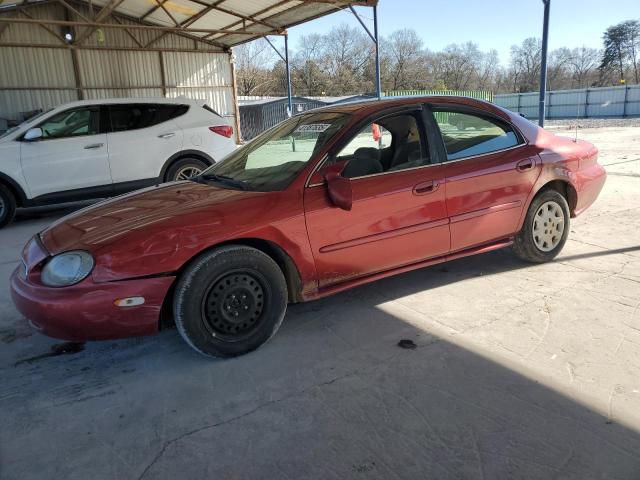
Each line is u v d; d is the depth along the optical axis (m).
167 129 8.02
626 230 5.29
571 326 3.21
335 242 3.25
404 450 2.16
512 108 46.88
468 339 3.11
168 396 2.68
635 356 2.82
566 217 4.32
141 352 3.21
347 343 3.16
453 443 2.19
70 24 12.30
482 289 3.91
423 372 2.77
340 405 2.51
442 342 3.10
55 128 7.35
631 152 12.66
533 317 3.36
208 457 2.19
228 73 19.34
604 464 2.02
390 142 3.58
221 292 2.94
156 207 3.19
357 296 3.91
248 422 2.42
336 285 3.39
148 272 2.75
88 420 2.50
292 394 2.63
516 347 2.98
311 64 66.25
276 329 3.15
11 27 15.26
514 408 2.41
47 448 2.30
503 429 2.26
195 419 2.46
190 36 18.16
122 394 2.72
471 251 3.92
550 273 4.16
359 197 3.29
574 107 43.06
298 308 3.74
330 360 2.96
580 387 2.55
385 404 2.49
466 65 76.81
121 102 7.79
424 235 3.57
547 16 10.13
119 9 16.20
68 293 2.69
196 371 2.93
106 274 2.71
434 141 3.66
